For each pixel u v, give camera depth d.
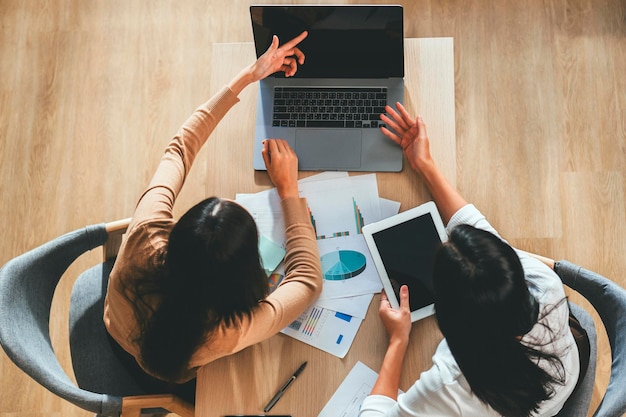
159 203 1.52
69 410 2.45
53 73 2.81
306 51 1.70
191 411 1.62
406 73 1.74
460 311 1.21
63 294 2.55
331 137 1.71
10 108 2.78
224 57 1.79
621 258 2.52
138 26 2.84
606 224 2.54
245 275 1.30
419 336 1.55
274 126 1.73
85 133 2.74
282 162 1.67
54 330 2.52
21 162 2.72
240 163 1.71
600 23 2.74
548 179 2.59
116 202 2.67
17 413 2.45
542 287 1.40
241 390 1.53
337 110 1.73
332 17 1.62
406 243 1.60
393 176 1.68
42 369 1.51
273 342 1.56
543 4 2.77
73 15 2.87
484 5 2.78
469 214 1.59
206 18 2.84
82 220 2.66
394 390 1.49
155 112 2.75
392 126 1.68
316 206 1.67
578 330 1.62
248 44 1.79
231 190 1.70
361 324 1.57
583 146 2.62
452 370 1.36
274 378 1.54
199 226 1.26
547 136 2.63
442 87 1.72
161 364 1.44
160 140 2.72
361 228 1.64
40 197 2.68
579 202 2.57
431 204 1.61
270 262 1.63
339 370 1.54
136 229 1.45
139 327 1.44
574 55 2.71
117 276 1.44
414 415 1.37
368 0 2.81
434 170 1.64
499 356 1.24
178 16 2.85
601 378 2.37
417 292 1.57
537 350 1.29
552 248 2.54
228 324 1.36
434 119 1.71
